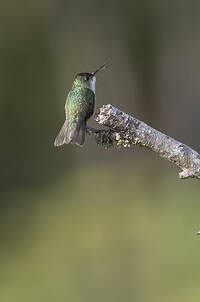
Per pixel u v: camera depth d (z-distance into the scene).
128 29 21.34
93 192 17.45
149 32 21.42
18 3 20.69
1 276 14.05
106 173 18.45
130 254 13.64
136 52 21.34
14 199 18.31
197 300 11.66
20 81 20.34
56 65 20.83
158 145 4.59
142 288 12.44
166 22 21.42
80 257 13.99
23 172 19.50
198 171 4.57
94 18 21.27
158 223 14.72
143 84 21.28
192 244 13.51
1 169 19.55
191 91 21.23
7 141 19.86
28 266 14.30
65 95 20.59
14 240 15.80
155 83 21.34
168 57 21.41
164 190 16.59
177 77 21.31
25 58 20.52
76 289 12.88
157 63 21.38
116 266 13.34
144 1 21.31
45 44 20.88
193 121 21.09
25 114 20.16
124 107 21.20
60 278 13.41
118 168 18.64
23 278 13.78
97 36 21.30
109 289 12.67
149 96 21.28
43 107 20.31
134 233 14.50
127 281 12.81
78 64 21.09
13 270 14.27
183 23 21.38
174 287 12.22
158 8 21.41
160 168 18.14
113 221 15.30
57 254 14.46
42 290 13.12
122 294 12.49
